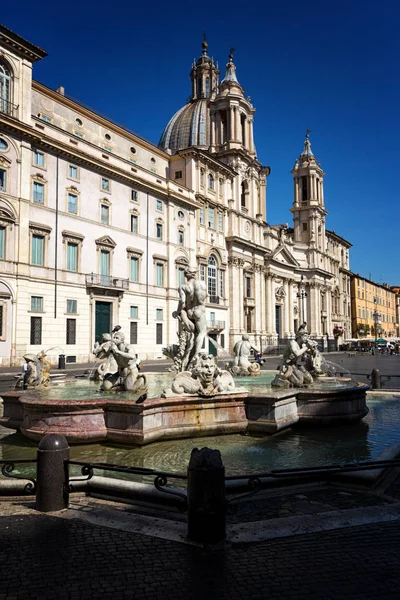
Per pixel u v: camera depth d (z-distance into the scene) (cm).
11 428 1077
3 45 3647
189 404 1001
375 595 402
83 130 4816
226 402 1041
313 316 9144
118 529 535
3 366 3522
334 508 601
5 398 1103
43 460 598
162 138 8862
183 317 1609
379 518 558
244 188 7169
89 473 603
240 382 1452
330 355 7338
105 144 5069
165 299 5200
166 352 1708
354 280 11712
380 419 1281
